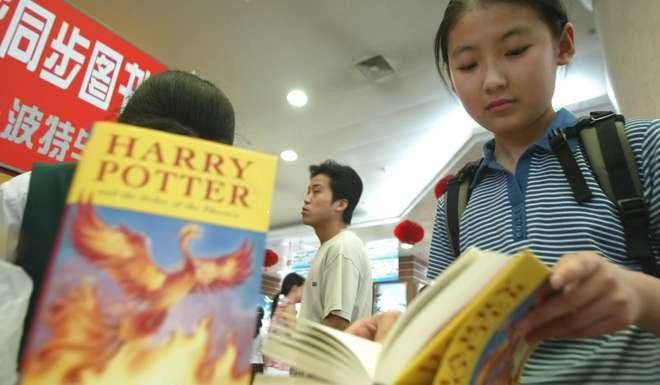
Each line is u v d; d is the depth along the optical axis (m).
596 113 0.63
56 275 0.28
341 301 1.28
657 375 0.45
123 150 0.31
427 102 3.21
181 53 2.77
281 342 0.41
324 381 0.34
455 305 0.29
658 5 1.32
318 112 3.43
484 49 0.60
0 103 1.13
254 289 0.31
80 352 0.27
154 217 0.30
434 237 0.81
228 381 0.28
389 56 2.72
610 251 0.52
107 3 2.37
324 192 1.65
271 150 4.12
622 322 0.32
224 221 0.31
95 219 0.29
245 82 3.07
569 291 0.29
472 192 0.74
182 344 0.28
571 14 2.20
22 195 0.55
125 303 0.28
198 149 0.33
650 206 0.52
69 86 1.28
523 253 0.26
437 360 0.27
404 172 4.45
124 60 1.43
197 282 0.30
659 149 0.52
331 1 2.34
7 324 0.35
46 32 1.24
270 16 2.46
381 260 6.38
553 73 0.61
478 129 3.39
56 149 1.23
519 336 0.32
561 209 0.57
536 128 0.67
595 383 0.46
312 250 6.81
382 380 0.28
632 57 1.52
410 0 2.30
